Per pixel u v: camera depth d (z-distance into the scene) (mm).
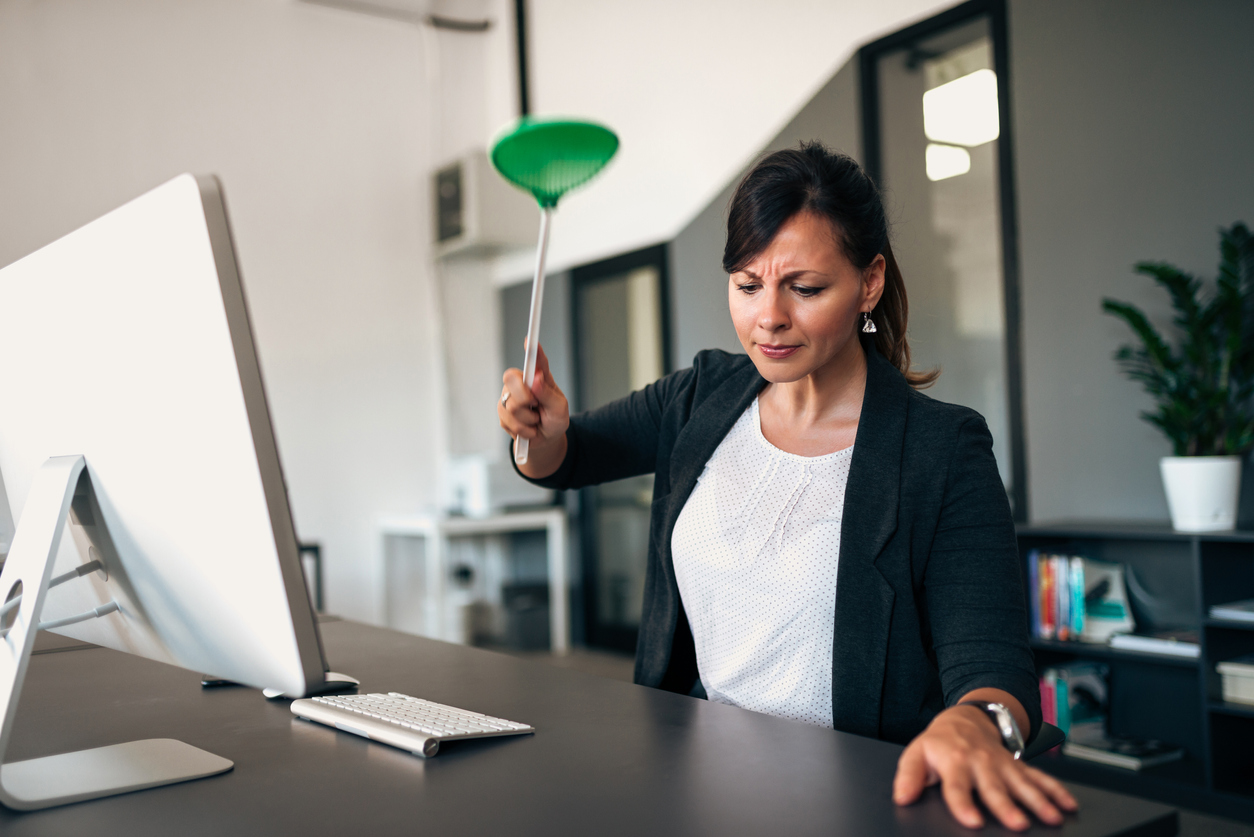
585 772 778
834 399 1210
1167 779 2570
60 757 846
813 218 981
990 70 3256
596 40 4996
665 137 4605
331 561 5055
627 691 1078
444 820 676
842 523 1093
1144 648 2689
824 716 1129
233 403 687
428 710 943
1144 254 2877
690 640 1275
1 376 917
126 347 753
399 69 5402
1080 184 3014
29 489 918
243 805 723
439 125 5523
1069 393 3055
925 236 3441
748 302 1042
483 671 1199
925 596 1082
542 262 989
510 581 5582
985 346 3281
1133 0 2879
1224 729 2551
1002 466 3240
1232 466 2564
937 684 1093
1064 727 2852
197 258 676
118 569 852
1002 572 992
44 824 697
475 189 5055
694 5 4434
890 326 1232
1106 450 2973
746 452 1246
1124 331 2926
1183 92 2785
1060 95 3051
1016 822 633
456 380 5500
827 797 706
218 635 788
